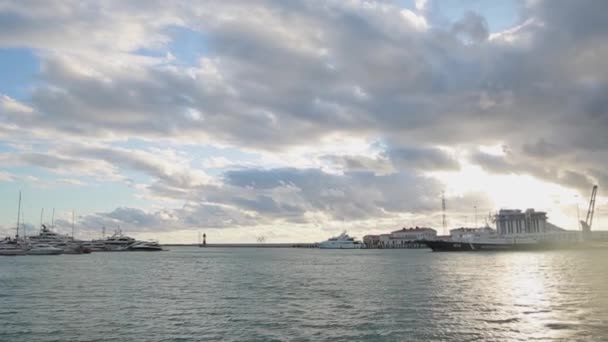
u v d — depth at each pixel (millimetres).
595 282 80000
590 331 40219
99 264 156375
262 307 53594
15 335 39969
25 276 101688
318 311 50375
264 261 180500
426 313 48656
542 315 47312
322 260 185125
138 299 61438
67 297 63844
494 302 56188
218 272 114625
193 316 48031
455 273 102000
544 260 156250
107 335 39750
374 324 43250
